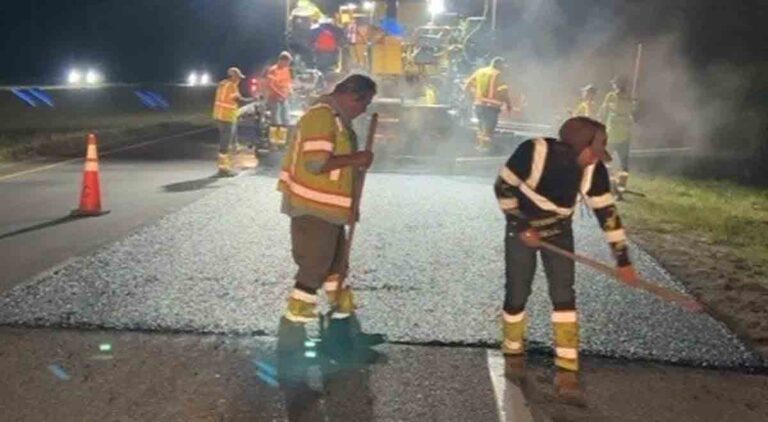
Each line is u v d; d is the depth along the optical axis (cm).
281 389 518
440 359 578
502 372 559
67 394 500
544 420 491
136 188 1341
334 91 569
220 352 575
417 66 1759
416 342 607
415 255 880
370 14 1762
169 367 546
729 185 2039
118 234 966
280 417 480
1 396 495
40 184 1405
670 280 835
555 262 561
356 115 570
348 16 1773
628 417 501
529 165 546
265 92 1673
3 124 2533
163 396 502
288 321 569
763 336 664
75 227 1008
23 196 1260
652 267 894
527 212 557
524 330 599
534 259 570
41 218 1069
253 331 613
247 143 1962
